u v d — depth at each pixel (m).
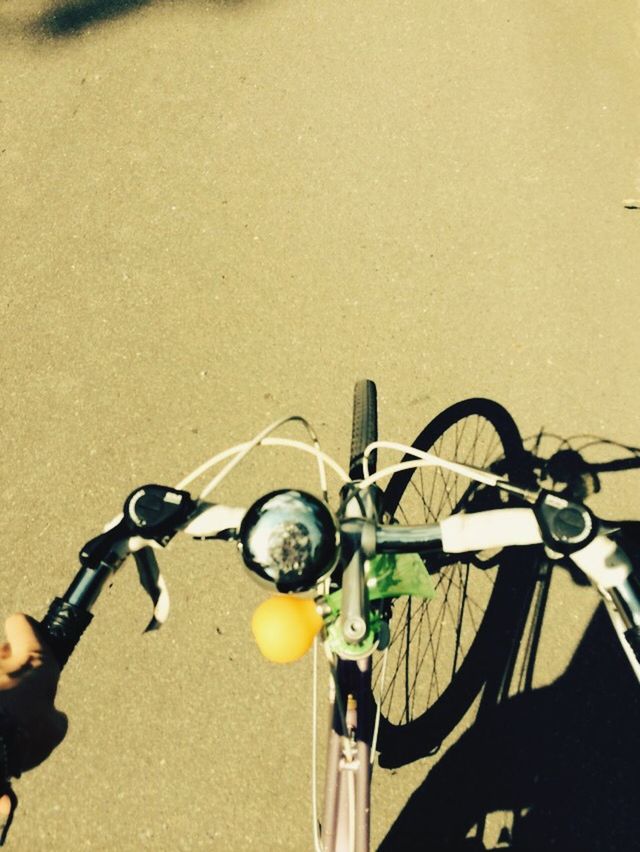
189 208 3.35
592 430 2.81
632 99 3.39
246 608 2.64
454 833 2.37
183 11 3.85
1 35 3.90
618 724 2.45
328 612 1.17
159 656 2.59
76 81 3.72
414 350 2.98
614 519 2.68
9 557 2.78
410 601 2.62
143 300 3.17
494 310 3.02
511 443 2.82
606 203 3.17
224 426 2.93
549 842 2.35
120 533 1.26
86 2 3.93
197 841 2.37
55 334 3.14
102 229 3.34
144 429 2.94
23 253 3.32
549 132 3.35
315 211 3.28
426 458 1.40
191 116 3.56
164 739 2.49
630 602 1.18
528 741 2.45
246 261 3.21
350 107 3.50
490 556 2.67
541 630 2.57
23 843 2.38
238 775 2.44
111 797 2.43
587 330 2.95
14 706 0.98
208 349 3.06
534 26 3.62
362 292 3.10
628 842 2.32
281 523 1.06
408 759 2.45
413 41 3.64
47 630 1.18
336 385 2.96
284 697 2.53
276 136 3.47
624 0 3.64
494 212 3.20
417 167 3.33
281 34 3.74
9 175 3.51
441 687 2.54
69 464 2.91
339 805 1.55
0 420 2.99
